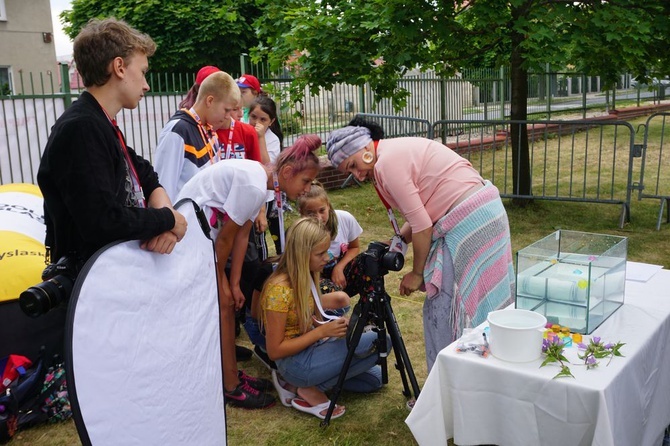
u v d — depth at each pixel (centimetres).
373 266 319
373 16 704
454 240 310
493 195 316
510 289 324
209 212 317
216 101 363
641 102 2036
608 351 239
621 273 284
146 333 204
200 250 246
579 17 679
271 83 896
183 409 223
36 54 1791
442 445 249
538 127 1417
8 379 330
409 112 1208
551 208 815
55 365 345
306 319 332
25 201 424
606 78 785
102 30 205
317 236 322
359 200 887
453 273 312
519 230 722
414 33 680
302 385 342
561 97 1667
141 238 202
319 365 337
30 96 745
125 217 195
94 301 184
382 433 326
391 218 334
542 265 266
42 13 1788
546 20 673
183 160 357
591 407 216
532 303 268
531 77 1542
